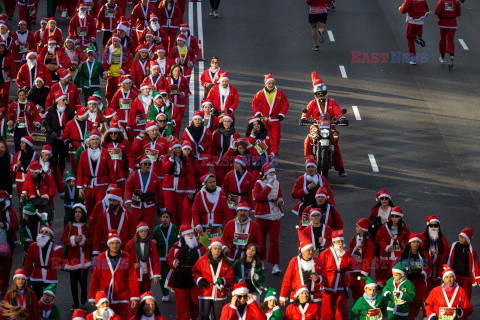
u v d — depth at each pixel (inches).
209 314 2069.4
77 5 4667.8
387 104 4062.5
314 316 1983.3
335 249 2128.4
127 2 5467.5
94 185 2647.6
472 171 3361.2
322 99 3193.9
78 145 2928.2
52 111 3034.0
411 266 2158.0
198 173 2726.4
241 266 2073.1
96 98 3065.9
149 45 3961.6
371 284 2017.7
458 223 2888.8
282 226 2854.3
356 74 4456.2
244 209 2247.8
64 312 2283.5
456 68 4603.8
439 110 4015.8
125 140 2760.8
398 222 2287.2
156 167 2780.5
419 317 2267.5
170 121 3095.5
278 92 3351.4
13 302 1899.6
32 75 3612.2
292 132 3730.3
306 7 5580.7
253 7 5536.4
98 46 4722.0
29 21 4813.0
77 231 2265.0
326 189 2546.8
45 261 2186.3
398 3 5684.1
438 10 4527.6
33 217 2381.9
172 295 2401.6
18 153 2719.0
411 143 3624.5
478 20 5413.4
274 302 1946.4
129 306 2071.9
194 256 2106.3
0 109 3206.2
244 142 2741.1
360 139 3651.6
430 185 3213.6
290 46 4840.1
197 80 4281.5
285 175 3270.2
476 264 2188.7
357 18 5334.6
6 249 2289.6
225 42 4845.0
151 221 2541.8
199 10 5418.3
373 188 3171.8
